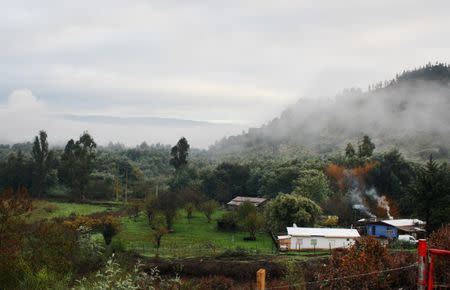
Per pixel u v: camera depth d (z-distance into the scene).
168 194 82.69
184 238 67.56
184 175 118.69
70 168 110.56
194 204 90.00
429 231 61.62
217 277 37.94
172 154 126.69
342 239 59.16
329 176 99.44
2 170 111.44
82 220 65.56
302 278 23.34
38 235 27.33
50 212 85.81
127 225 77.88
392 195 94.25
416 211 63.53
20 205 26.80
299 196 73.31
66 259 27.78
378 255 20.73
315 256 50.72
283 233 68.19
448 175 71.19
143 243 61.34
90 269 31.39
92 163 125.44
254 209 73.31
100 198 112.06
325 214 81.88
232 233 73.56
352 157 112.75
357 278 18.98
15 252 23.62
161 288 22.42
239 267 41.97
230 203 101.50
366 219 79.44
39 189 110.69
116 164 138.75
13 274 22.83
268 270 40.03
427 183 61.59
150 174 151.75
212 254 52.78
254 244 63.69
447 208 59.59
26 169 111.12
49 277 22.23
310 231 60.75
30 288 21.48
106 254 39.84
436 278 17.80
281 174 102.56
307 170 96.88
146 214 83.19
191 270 42.16
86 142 117.25
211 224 82.62
